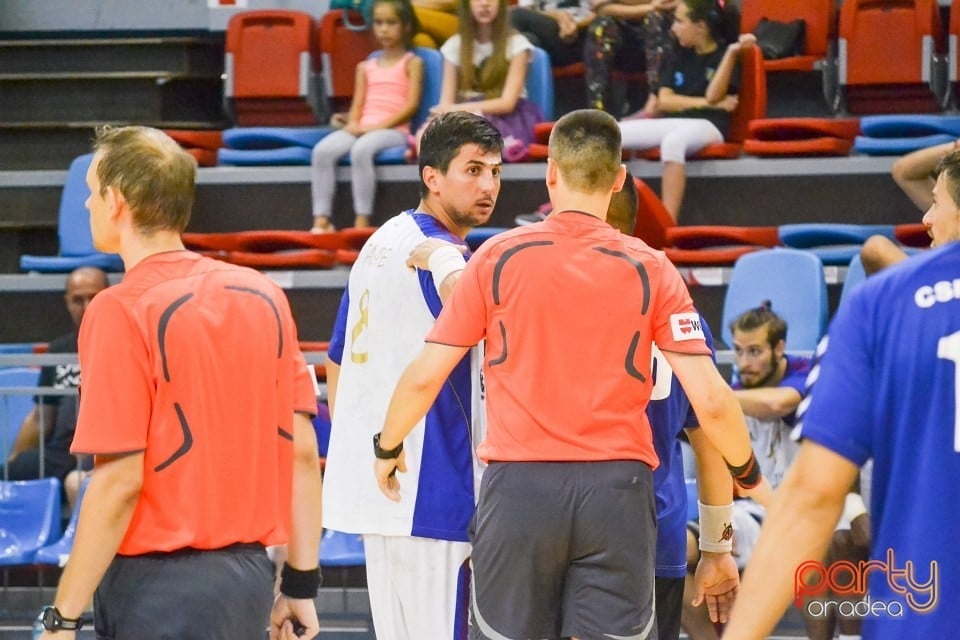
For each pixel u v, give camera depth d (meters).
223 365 6.46
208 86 23.34
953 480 4.46
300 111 21.77
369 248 8.69
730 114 19.23
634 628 7.16
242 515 6.50
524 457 7.14
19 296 20.08
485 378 7.47
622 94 20.28
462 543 8.32
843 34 19.77
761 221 19.05
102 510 6.13
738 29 19.73
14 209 21.47
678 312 7.24
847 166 18.61
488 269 7.29
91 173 6.64
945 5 20.91
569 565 7.24
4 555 14.71
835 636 12.47
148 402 6.27
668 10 19.31
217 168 20.50
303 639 7.09
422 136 8.66
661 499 8.52
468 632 7.99
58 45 23.06
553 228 7.38
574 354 7.14
